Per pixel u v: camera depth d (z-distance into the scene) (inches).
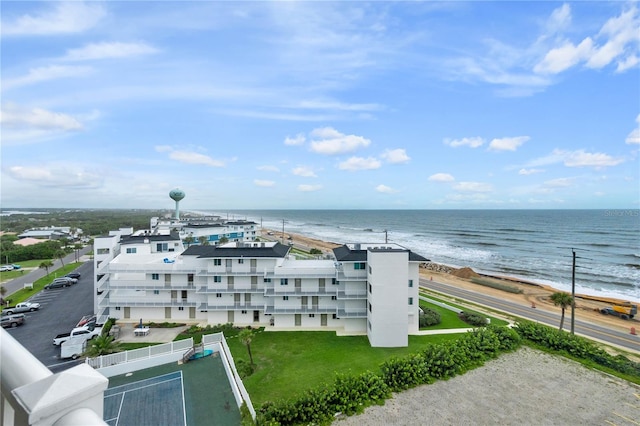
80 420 118.0
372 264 1649.9
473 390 1283.2
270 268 1916.8
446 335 1802.4
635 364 1443.2
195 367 1440.7
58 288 2760.8
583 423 1103.6
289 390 1262.3
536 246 5639.8
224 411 1148.5
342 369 1421.0
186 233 4234.7
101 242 2046.0
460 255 4901.6
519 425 1089.4
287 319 1891.0
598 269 3924.7
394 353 1577.3
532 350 1631.4
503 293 2807.6
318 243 6082.7
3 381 135.4
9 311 2117.4
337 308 1831.9
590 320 2151.8
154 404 1182.3
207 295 1931.6
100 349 1499.8
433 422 1099.3
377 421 1103.6
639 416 1138.7
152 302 1940.2
